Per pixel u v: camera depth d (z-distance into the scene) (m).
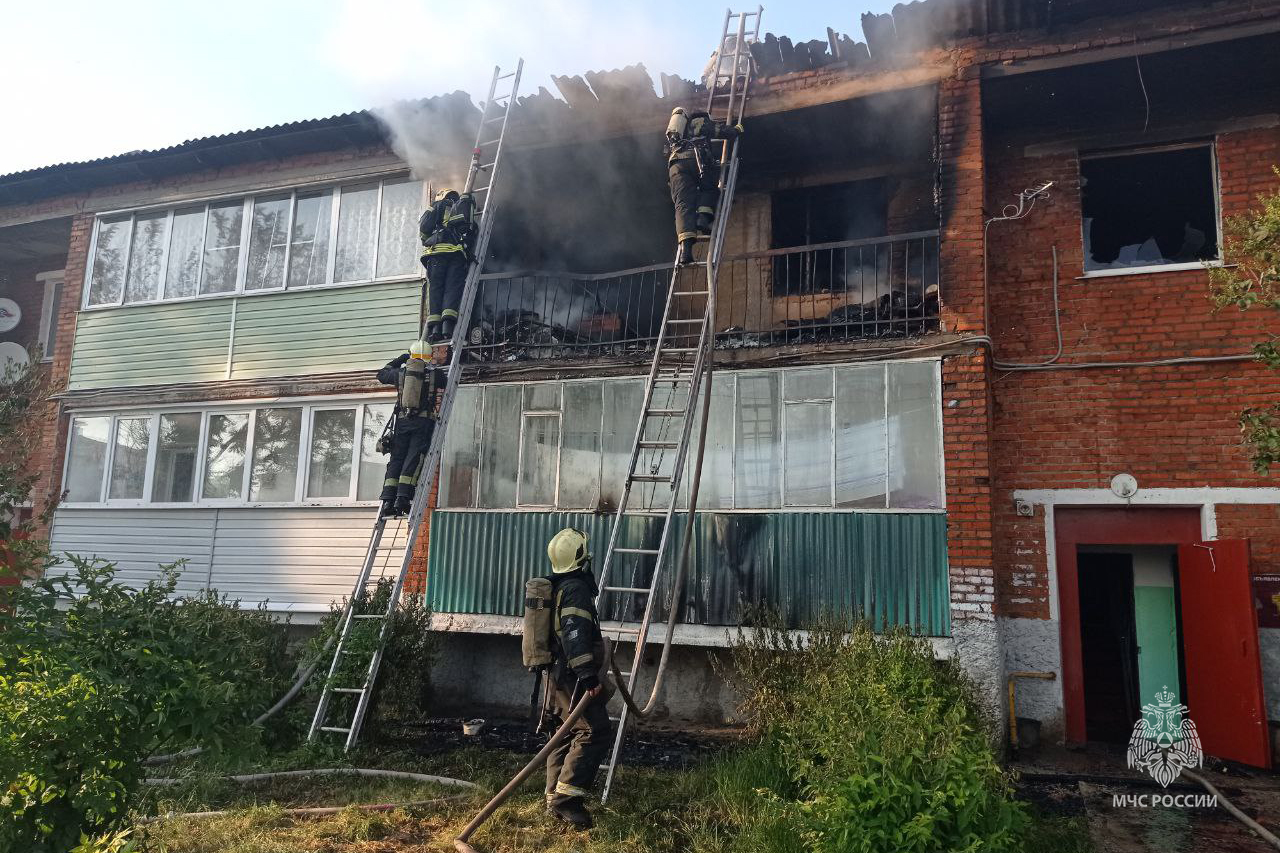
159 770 6.34
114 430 11.66
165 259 11.91
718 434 8.92
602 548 9.12
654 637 8.61
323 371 10.77
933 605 7.85
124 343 11.81
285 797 5.98
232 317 11.36
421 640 8.36
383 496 8.58
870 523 8.20
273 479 10.77
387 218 10.95
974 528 7.86
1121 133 9.00
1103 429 8.46
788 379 8.79
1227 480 8.04
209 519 10.92
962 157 8.48
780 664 7.22
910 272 9.96
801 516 8.44
